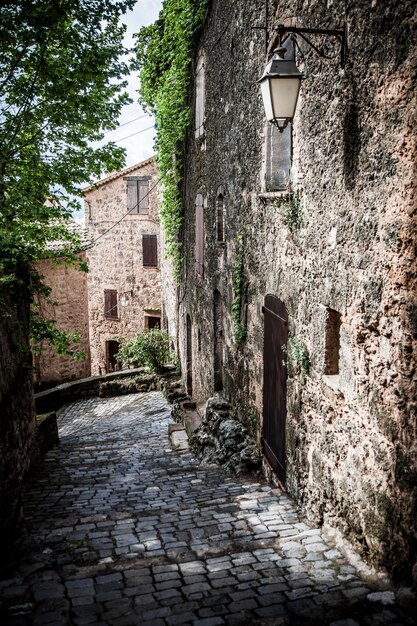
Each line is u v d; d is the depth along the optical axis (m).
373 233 3.59
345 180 3.99
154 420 12.62
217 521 4.79
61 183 8.36
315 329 4.70
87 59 7.64
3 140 7.79
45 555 4.10
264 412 6.55
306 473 4.98
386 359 3.49
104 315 21.16
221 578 3.60
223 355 9.26
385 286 3.46
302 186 4.96
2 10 6.79
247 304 7.40
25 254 7.79
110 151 8.59
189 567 3.79
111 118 8.38
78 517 5.31
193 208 12.02
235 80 7.66
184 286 14.03
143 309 20.61
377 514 3.62
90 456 8.97
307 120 4.74
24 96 7.64
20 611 3.21
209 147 9.79
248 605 3.21
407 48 3.06
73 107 7.94
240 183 7.56
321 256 4.53
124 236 20.28
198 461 8.02
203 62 10.13
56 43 7.67
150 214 19.80
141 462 8.30
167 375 16.33
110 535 4.50
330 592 3.35
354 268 3.90
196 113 11.03
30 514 5.56
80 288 19.73
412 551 3.20
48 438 9.68
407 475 3.25
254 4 6.54
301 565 3.78
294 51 5.03
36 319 8.91
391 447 3.45
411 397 3.21
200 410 11.00
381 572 3.52
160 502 5.74
